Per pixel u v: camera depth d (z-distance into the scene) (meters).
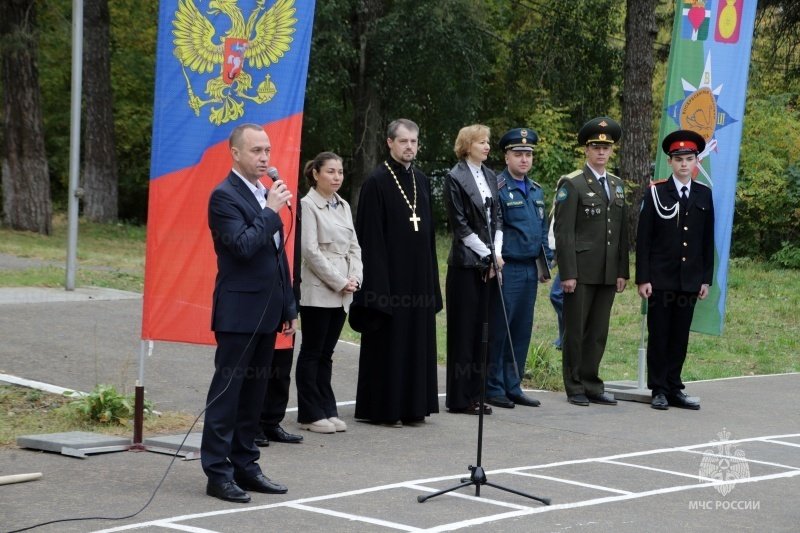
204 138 7.70
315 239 8.60
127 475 7.07
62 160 37.44
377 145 33.00
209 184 7.70
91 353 11.27
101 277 17.81
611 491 7.12
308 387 8.80
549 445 8.62
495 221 9.88
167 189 7.70
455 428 9.20
